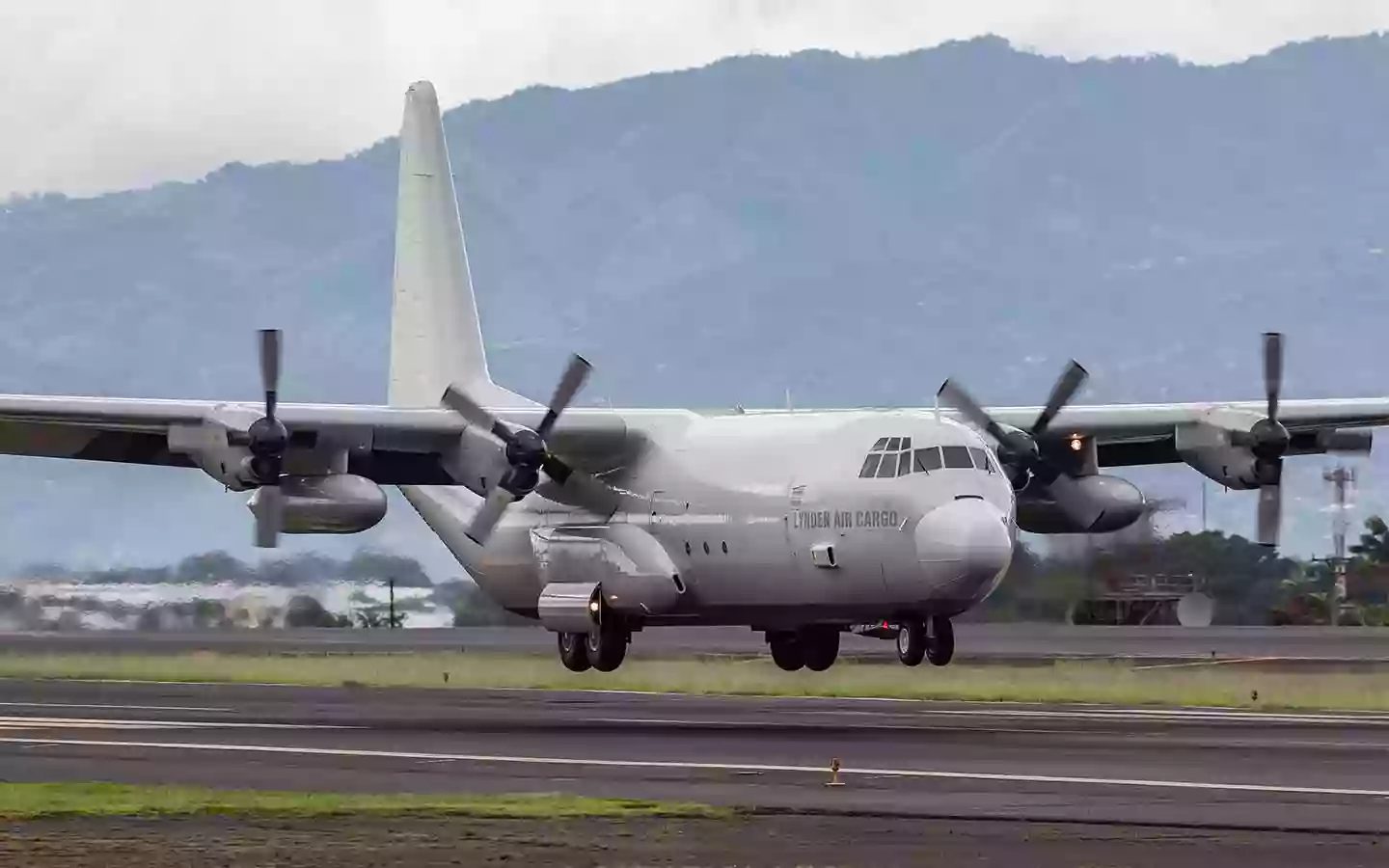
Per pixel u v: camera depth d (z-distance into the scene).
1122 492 123.62
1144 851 57.19
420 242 151.25
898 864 55.12
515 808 66.00
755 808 65.88
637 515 123.94
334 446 121.44
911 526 106.50
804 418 119.44
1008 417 123.69
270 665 171.62
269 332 115.25
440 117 151.75
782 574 114.81
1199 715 117.19
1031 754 84.81
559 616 126.00
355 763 82.62
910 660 112.75
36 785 73.25
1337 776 75.12
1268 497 122.62
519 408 137.50
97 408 116.19
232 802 67.81
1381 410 128.88
